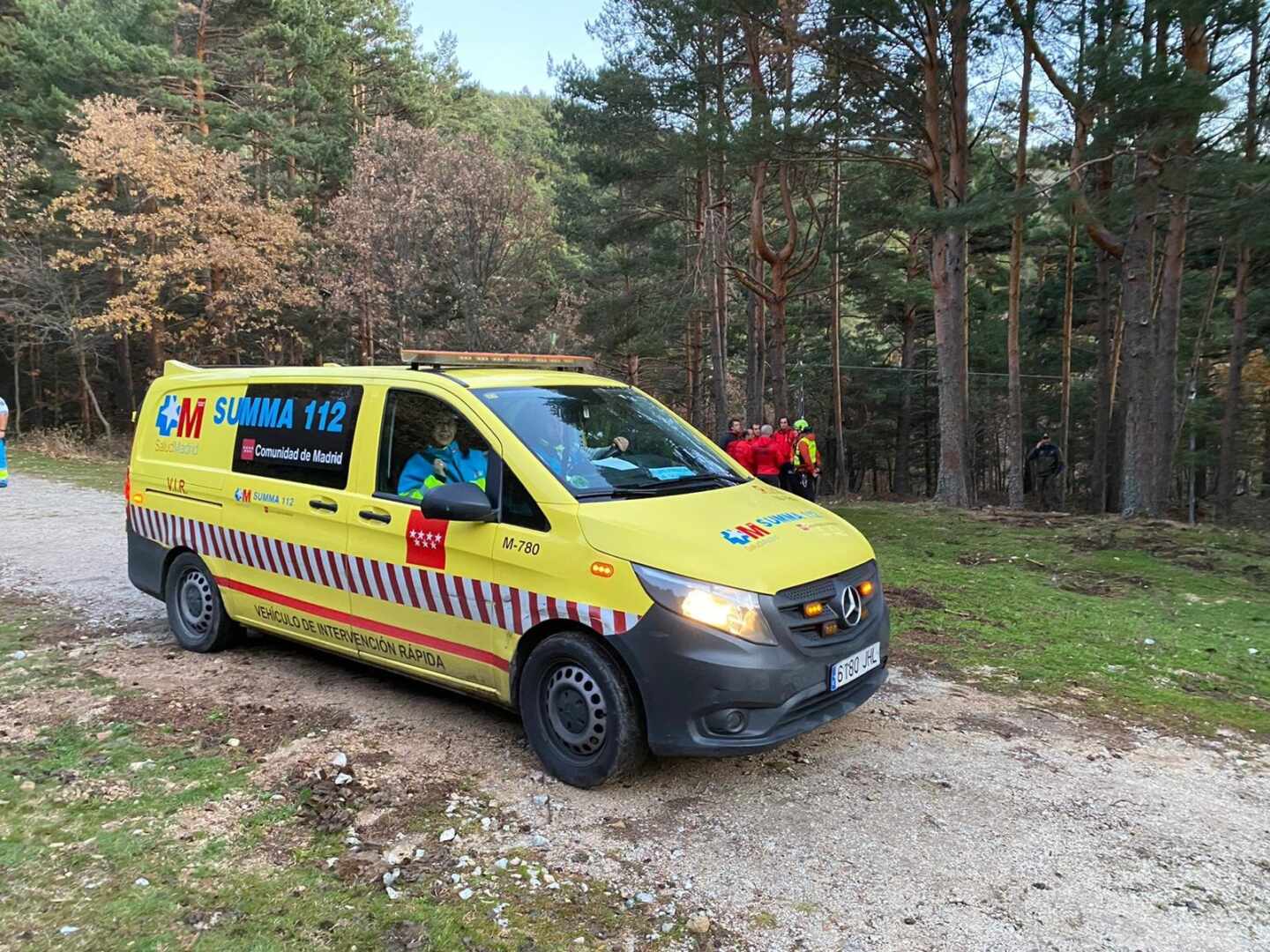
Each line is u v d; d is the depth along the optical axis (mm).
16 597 7113
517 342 22734
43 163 25234
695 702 3469
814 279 30562
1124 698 5297
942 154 18172
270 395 5223
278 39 28406
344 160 28766
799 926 2879
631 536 3658
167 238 23781
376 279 21781
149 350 28281
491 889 3037
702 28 21047
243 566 5250
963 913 2969
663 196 27812
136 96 24844
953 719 4809
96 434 29953
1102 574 9602
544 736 3922
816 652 3658
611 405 4805
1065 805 3799
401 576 4363
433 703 4797
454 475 4219
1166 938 2857
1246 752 4496
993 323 35344
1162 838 3527
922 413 40594
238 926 2781
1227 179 13102
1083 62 13742
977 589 8500
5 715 4543
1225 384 32781
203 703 4762
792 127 15742
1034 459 23984
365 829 3438
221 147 26203
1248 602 8266
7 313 24953
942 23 15906
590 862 3232
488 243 21156
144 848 3248
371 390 4676
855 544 4215
